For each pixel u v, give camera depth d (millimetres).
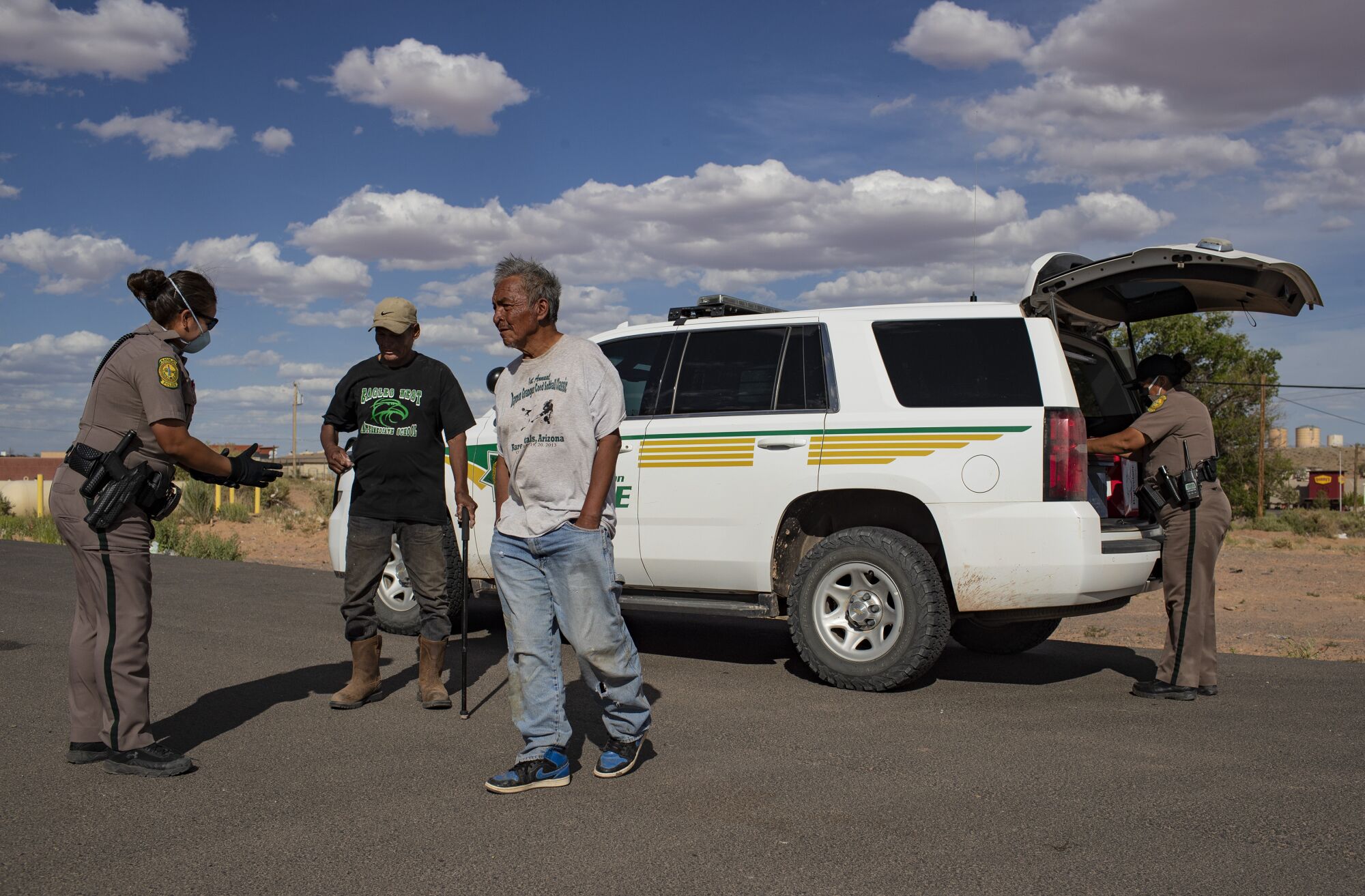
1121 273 5848
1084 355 6996
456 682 6055
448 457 7520
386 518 5379
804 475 6191
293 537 19781
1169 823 3740
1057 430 5727
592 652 4090
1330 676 6602
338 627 7891
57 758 4453
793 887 3152
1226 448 38188
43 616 8164
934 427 5930
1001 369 5945
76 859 3346
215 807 3859
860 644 6137
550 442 4086
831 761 4504
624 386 7035
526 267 4176
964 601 5848
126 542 4211
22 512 26266
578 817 3760
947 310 6191
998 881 3209
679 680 6234
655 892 3113
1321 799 4020
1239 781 4258
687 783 4180
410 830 3621
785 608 6691
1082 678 6492
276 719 5180
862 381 6203
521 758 4129
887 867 3311
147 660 4320
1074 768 4426
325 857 3371
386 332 5375
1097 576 5691
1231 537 25281
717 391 6641
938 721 5258
